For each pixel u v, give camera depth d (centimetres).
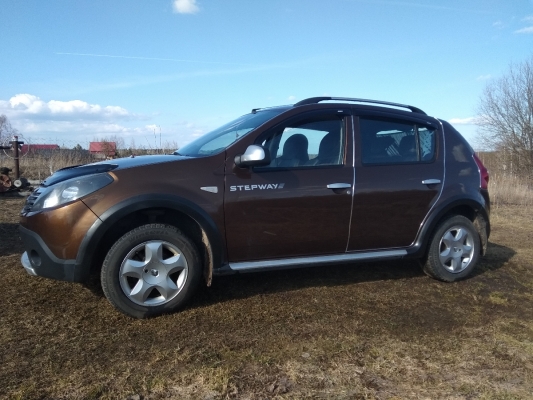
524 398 261
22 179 1066
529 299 434
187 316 362
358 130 429
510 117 2000
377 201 425
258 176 386
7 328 329
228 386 262
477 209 479
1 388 252
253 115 448
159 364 284
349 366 291
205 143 434
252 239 387
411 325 361
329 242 415
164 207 354
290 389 262
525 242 700
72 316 354
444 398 259
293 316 369
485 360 307
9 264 477
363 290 441
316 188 401
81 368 277
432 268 466
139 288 351
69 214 339
